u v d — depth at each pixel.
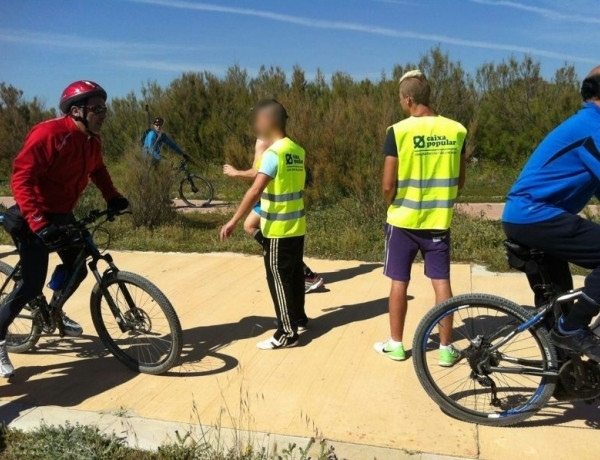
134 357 4.25
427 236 3.96
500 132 17.48
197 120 18.97
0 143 17.56
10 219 3.79
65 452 3.04
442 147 3.83
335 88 18.36
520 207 3.16
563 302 3.16
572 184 3.06
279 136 4.29
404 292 4.10
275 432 3.31
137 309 4.02
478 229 7.67
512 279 6.00
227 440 3.21
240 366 4.16
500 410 3.40
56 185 3.85
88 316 5.18
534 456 3.05
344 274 6.43
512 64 18.34
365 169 9.53
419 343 3.45
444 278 3.99
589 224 3.04
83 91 3.71
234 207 12.07
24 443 3.15
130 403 3.66
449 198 3.90
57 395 3.77
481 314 3.70
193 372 4.08
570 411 3.49
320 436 3.26
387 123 9.72
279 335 4.44
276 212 4.24
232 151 13.02
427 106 3.89
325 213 9.30
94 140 3.91
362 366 4.13
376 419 3.43
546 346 3.24
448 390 3.67
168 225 9.35
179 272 6.56
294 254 4.35
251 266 6.77
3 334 3.90
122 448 3.13
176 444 3.08
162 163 9.76
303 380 3.94
